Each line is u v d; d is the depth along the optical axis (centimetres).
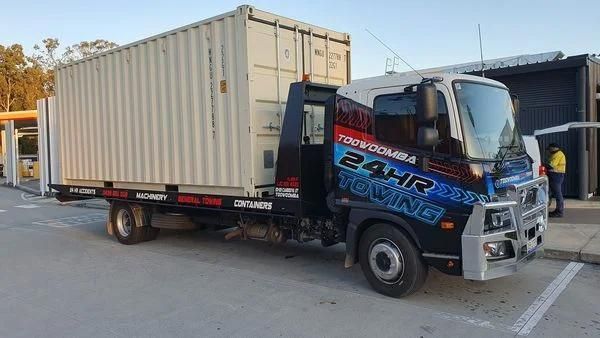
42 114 2062
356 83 617
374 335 493
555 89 1364
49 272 783
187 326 533
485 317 535
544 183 628
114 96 945
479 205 515
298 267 776
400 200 575
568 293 612
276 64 741
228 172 749
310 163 690
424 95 519
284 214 695
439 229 547
